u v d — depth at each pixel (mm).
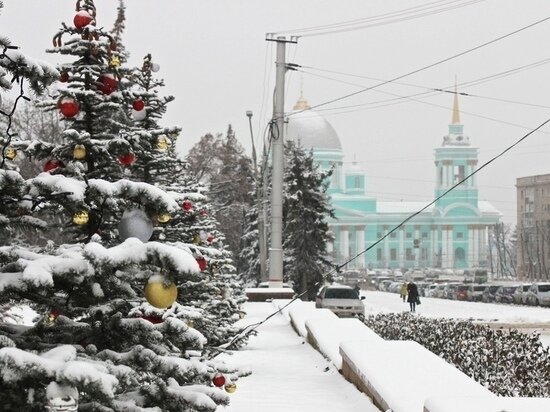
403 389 11461
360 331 20797
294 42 39969
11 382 5133
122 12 11961
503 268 184125
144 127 10930
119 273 5672
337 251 184250
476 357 17812
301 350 21297
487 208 193750
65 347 5359
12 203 6113
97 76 7613
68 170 7152
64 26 7578
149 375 6043
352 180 192500
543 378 15828
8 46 6020
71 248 5934
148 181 11617
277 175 41031
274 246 41781
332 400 13516
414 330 24672
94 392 5129
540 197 148875
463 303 66188
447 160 191125
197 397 5898
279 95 40250
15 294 5859
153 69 11672
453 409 8102
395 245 191250
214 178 79188
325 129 174750
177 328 6199
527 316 43688
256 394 14148
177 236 9969
